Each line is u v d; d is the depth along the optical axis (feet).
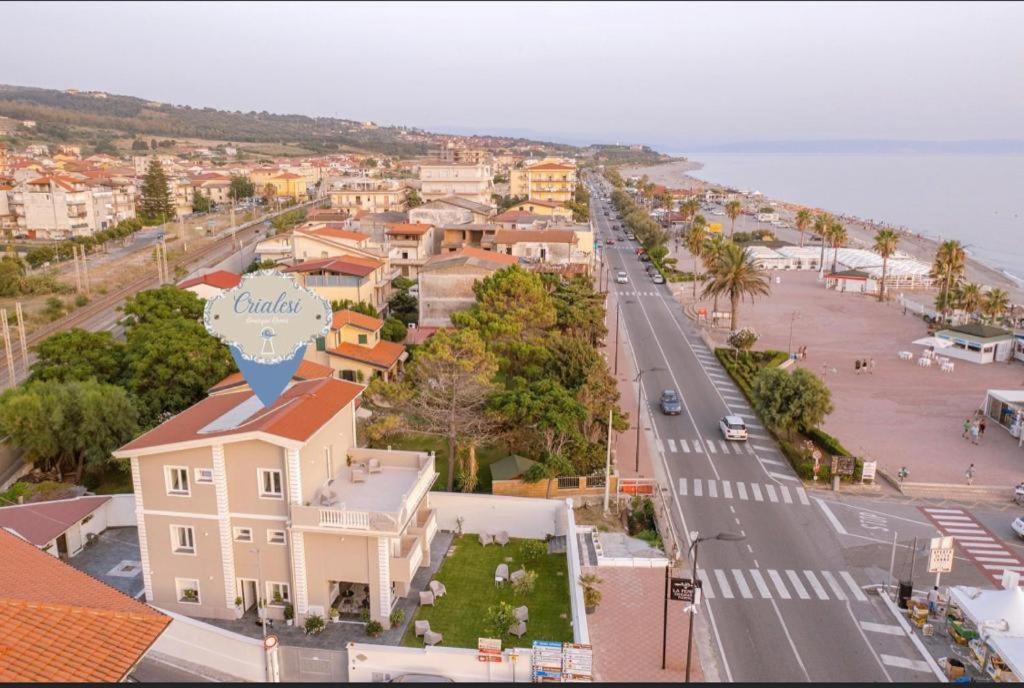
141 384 188.55
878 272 429.79
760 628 123.95
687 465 190.39
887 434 211.61
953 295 347.97
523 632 117.29
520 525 150.41
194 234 587.27
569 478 168.66
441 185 580.30
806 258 504.84
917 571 141.90
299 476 116.67
